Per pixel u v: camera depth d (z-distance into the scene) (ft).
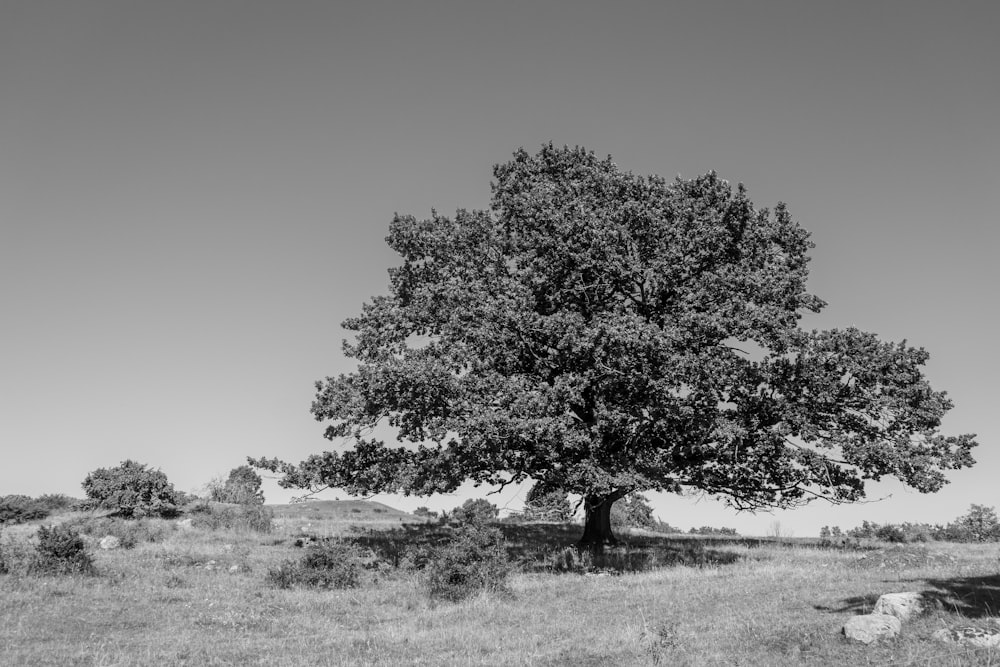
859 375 79.30
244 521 112.88
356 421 85.20
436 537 99.96
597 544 92.68
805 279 88.94
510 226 95.96
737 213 89.04
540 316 82.07
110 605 51.13
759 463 84.79
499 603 54.80
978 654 30.07
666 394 78.43
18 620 44.88
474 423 72.90
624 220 88.99
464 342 84.02
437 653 39.04
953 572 58.39
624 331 75.10
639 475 76.13
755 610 44.88
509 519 157.69
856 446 78.38
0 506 124.26
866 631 34.30
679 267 85.87
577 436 74.64
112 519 112.98
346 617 50.85
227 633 44.42
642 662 34.17
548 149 100.48
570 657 36.52
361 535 103.30
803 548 92.53
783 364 80.64
